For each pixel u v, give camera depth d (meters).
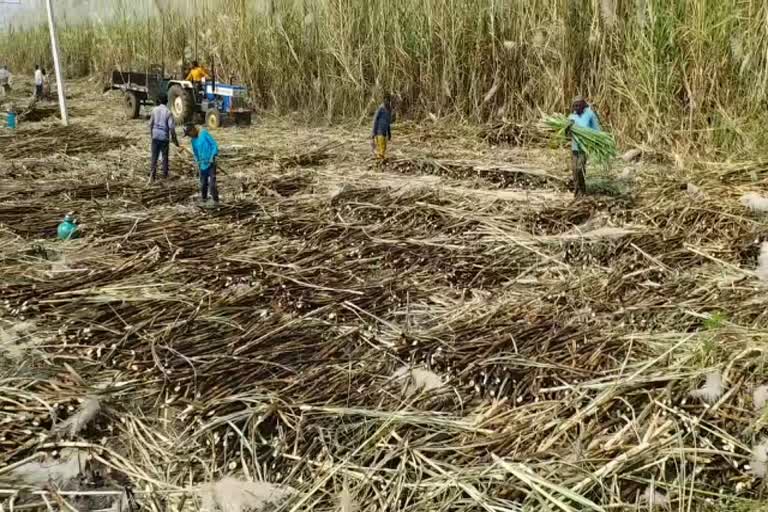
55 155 13.25
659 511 3.58
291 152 13.42
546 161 12.40
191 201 9.82
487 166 11.75
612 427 4.26
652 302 5.96
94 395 4.68
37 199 9.76
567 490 3.61
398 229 8.27
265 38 19.11
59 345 5.41
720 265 6.86
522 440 4.15
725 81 11.74
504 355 5.07
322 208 9.18
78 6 30.34
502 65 15.73
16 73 37.56
